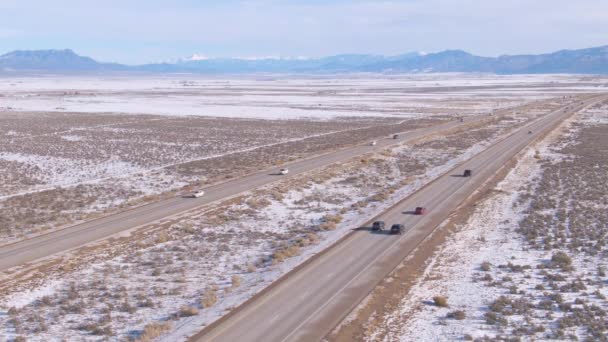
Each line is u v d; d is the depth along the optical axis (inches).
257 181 3196.4
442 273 1770.4
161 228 2293.3
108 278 1748.3
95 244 2078.0
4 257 1925.4
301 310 1464.1
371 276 1724.9
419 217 2450.8
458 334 1336.1
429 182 3218.5
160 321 1419.8
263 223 2426.2
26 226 2299.5
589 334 1328.7
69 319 1440.7
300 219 2503.7
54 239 2128.4
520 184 3176.7
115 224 2335.1
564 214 2469.2
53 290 1649.9
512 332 1344.7
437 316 1445.6
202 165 3750.0
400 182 3255.4
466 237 2166.6
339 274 1742.1
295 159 3976.4
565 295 1594.5
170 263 1894.7
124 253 1991.9
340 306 1491.1
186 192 2940.5
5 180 3289.9
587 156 4104.3
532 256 1940.2
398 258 1900.8
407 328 1369.3
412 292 1608.0
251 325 1371.8
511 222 2381.9
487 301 1546.5
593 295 1590.8
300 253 1975.9
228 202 2719.0
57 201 2753.4
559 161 3909.9
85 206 2667.3
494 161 3907.5
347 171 3619.6
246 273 1787.6
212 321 1401.3
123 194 2925.7
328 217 2464.3
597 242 2073.1
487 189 3029.0
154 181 3257.9
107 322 1421.0
